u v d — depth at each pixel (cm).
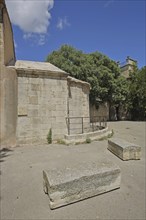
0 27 795
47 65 1105
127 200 355
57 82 905
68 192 340
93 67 2245
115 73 2636
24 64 1019
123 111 3044
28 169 530
